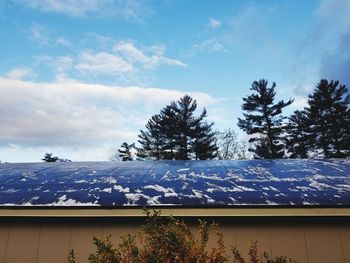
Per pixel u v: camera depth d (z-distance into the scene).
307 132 32.53
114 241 5.19
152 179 6.39
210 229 5.16
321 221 5.21
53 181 6.41
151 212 4.72
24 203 4.98
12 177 6.93
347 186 5.55
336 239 5.12
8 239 5.43
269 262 4.16
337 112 31.62
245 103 34.25
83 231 5.33
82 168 8.16
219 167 7.84
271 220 5.21
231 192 5.27
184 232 3.53
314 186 5.57
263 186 5.64
